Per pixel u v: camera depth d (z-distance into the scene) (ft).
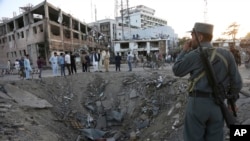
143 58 104.22
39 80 47.73
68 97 45.42
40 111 36.24
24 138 24.47
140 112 39.42
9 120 27.55
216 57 8.67
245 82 35.83
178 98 34.06
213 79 8.46
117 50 219.20
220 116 8.72
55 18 159.22
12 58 158.92
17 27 152.87
